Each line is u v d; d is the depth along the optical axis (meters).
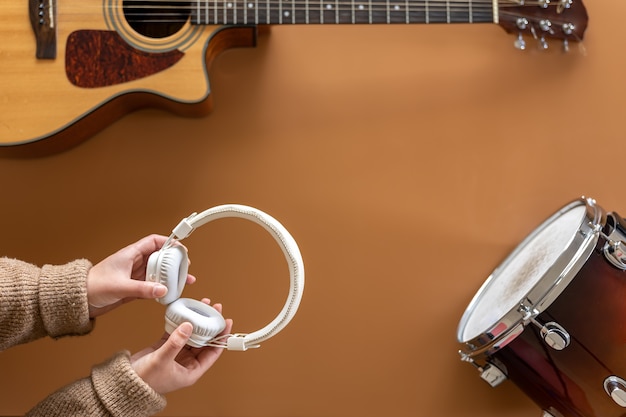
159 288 0.81
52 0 1.00
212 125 1.17
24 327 0.84
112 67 1.01
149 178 1.17
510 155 1.18
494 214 1.19
